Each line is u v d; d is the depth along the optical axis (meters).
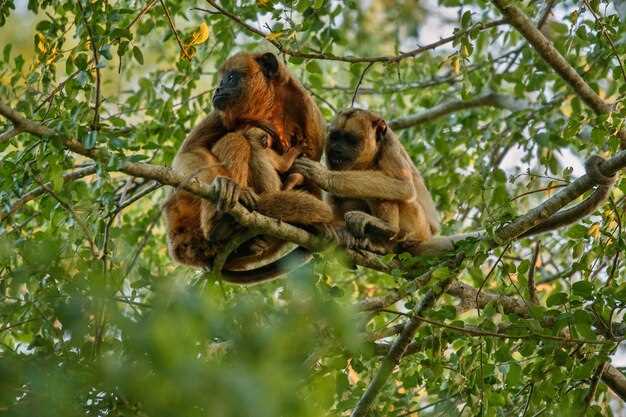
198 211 12.74
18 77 12.62
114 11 12.05
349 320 7.98
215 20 16.91
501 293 11.76
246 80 13.84
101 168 10.20
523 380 12.64
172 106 16.00
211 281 10.13
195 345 7.45
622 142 13.13
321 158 14.70
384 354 12.23
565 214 12.88
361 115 14.96
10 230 11.96
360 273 16.16
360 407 11.38
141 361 7.12
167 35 15.77
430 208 15.36
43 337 9.21
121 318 7.70
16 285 9.95
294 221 12.10
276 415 6.17
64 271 9.79
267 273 13.16
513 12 13.44
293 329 7.68
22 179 10.97
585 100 14.10
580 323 11.24
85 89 11.65
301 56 13.09
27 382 7.86
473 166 17.69
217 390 6.33
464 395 11.60
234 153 12.62
